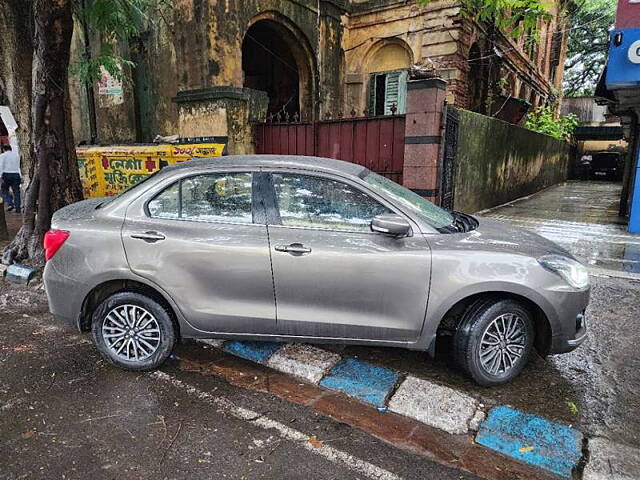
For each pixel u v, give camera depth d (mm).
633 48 7836
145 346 3789
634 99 9180
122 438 2969
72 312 3725
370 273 3426
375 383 3643
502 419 3176
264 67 15398
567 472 2715
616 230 9930
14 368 3852
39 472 2660
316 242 3463
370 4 14266
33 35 6379
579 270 3547
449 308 3416
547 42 24359
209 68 9883
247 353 4102
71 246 3660
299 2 12281
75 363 3947
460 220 4074
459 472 2713
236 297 3580
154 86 12109
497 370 3564
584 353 4203
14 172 10836
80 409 3279
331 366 3885
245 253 3506
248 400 3430
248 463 2756
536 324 3688
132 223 3654
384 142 9289
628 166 11758
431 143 8461
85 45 12758
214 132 9953
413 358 4070
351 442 2969
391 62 14594
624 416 3254
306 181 3619
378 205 3561
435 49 13406
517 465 2775
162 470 2686
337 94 14562
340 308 3514
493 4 5730
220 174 3680
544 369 3908
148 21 11383
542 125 21625
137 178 10203
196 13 9758
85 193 11242
